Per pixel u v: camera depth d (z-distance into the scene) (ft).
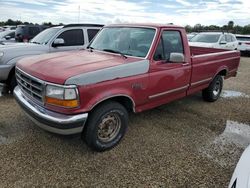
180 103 20.65
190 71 16.43
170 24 15.29
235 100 22.41
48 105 11.00
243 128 16.20
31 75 11.73
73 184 10.11
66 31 23.65
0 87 20.43
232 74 22.44
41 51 21.48
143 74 13.08
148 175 10.90
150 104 14.40
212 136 14.80
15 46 20.71
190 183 10.55
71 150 12.48
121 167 11.35
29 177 10.36
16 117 15.98
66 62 12.28
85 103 10.85
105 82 11.38
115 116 12.48
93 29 25.82
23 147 12.53
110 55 14.11
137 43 14.32
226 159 12.41
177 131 15.21
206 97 20.92
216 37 44.86
